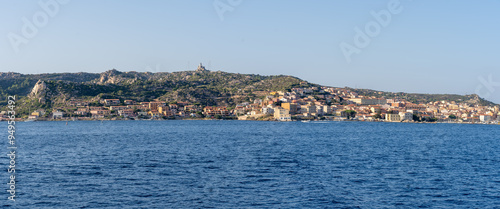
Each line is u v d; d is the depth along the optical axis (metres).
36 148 125.31
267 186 66.38
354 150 120.62
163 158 98.44
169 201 57.50
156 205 55.66
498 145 148.88
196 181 69.88
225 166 85.81
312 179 72.00
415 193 62.91
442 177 75.12
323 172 78.94
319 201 57.94
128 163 89.88
